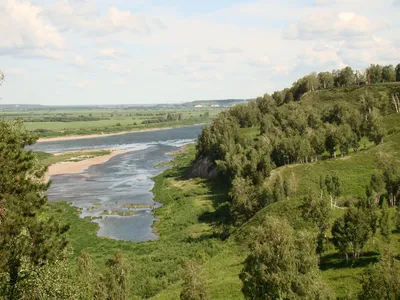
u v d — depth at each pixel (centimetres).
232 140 12538
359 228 4362
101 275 3844
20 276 2488
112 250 6938
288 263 2850
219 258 5881
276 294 2803
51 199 10881
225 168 10588
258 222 6444
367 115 10325
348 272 4153
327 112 12588
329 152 9794
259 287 2892
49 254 2670
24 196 2659
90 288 3341
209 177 12275
